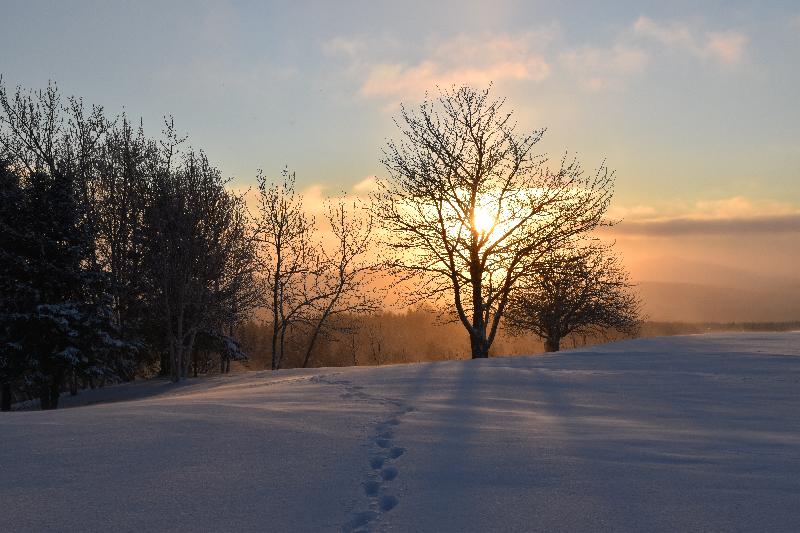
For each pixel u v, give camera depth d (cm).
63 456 675
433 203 3219
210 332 3988
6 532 471
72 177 3222
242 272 3788
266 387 1480
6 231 3012
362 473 613
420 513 499
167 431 790
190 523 484
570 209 3116
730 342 1917
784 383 1258
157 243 3416
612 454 673
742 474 593
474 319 3241
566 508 503
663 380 1325
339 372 1769
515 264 3158
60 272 3034
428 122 3284
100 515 503
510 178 3164
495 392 1201
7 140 3916
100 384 3872
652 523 469
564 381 1335
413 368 1672
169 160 3725
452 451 691
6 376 2988
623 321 5166
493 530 462
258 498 540
